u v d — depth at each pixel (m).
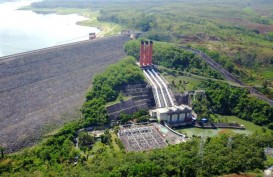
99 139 186.38
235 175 137.88
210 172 139.50
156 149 167.88
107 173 133.38
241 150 155.62
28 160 156.62
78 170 141.62
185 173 138.75
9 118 190.88
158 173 136.25
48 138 182.25
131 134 196.25
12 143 175.12
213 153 152.25
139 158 148.00
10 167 151.38
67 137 181.88
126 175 134.50
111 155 163.00
